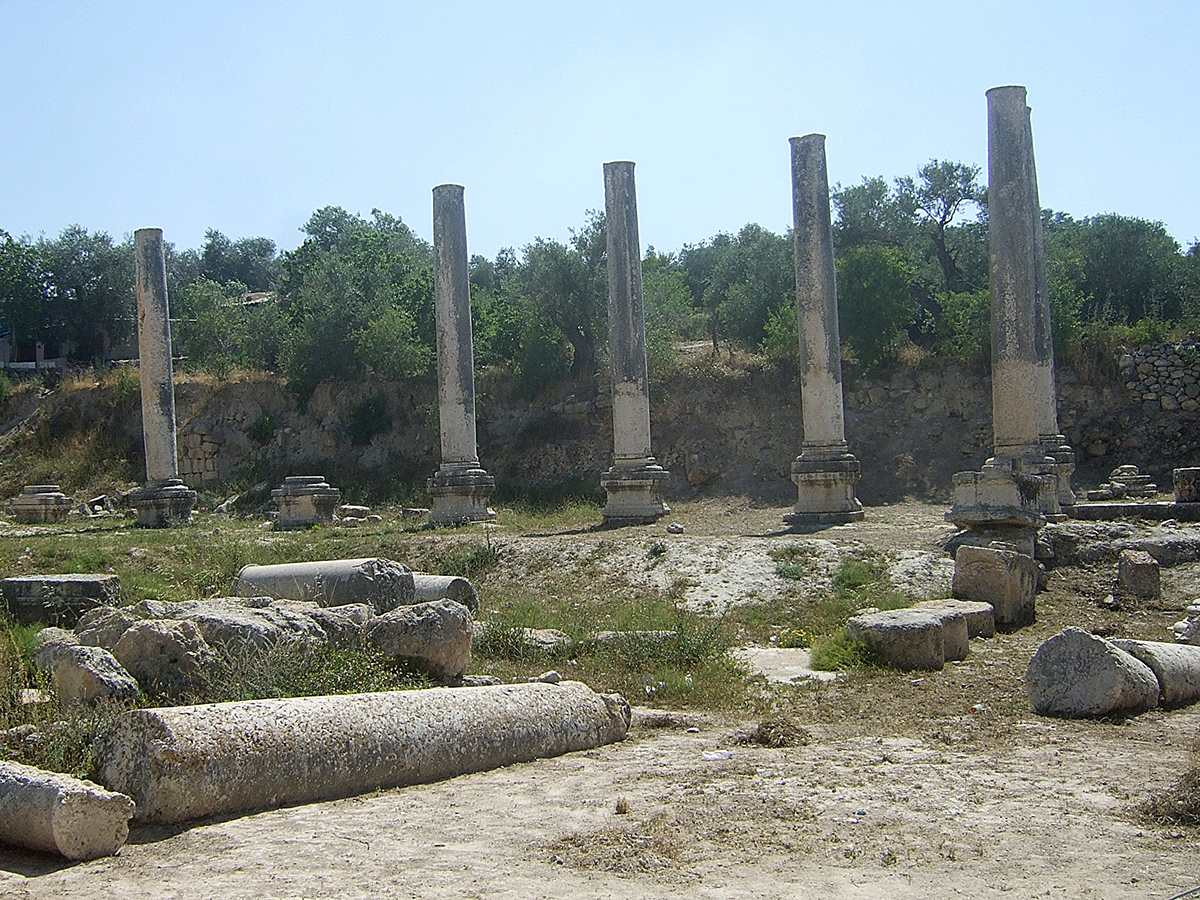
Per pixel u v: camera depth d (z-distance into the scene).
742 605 16.78
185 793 6.84
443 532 23.77
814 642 13.80
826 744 9.05
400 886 5.61
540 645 13.31
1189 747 8.60
